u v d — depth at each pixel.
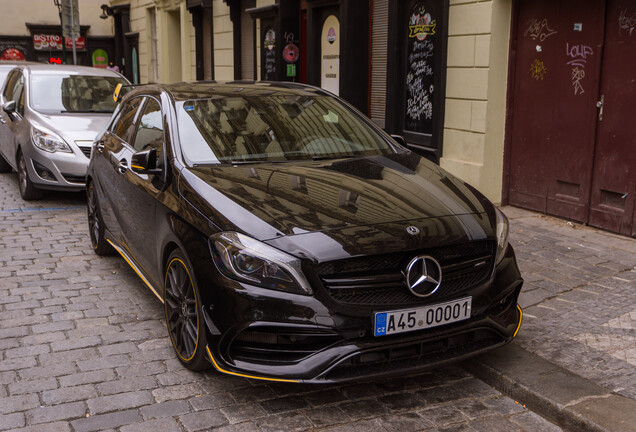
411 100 9.10
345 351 3.21
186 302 3.76
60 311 4.85
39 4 24.98
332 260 3.21
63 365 3.96
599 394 3.48
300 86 5.38
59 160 8.24
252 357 3.33
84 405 3.50
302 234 3.32
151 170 4.33
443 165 8.44
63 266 5.94
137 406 3.50
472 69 7.80
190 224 3.70
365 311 3.25
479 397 3.68
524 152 7.63
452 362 3.46
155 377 3.82
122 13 23.25
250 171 4.03
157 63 20.83
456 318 3.44
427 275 3.33
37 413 3.41
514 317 3.81
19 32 24.86
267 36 12.92
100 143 5.97
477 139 7.81
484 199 4.09
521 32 7.50
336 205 3.60
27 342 4.29
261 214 3.48
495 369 3.79
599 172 6.67
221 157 4.25
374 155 4.57
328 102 5.10
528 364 3.85
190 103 4.67
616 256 5.87
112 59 26.12
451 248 3.50
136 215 4.68
